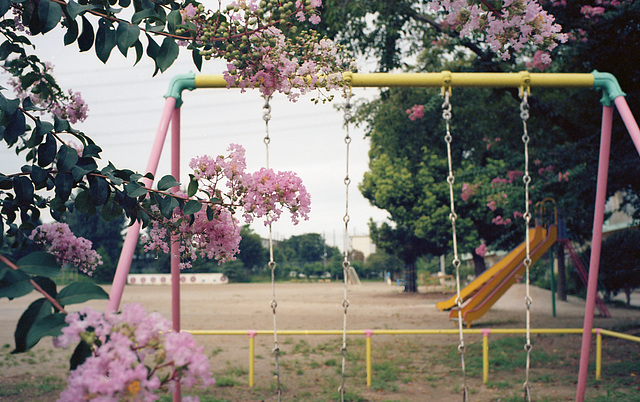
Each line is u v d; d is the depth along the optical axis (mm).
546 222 14531
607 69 8812
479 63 9852
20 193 2008
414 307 18953
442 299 23656
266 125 2945
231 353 9023
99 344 1318
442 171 23297
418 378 6949
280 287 41156
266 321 13945
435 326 12586
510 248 17672
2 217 2188
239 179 2156
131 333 1324
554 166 10016
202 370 1293
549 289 23094
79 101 2674
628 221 21203
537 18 2004
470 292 16062
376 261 60781
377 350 9227
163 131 3387
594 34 8398
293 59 2162
